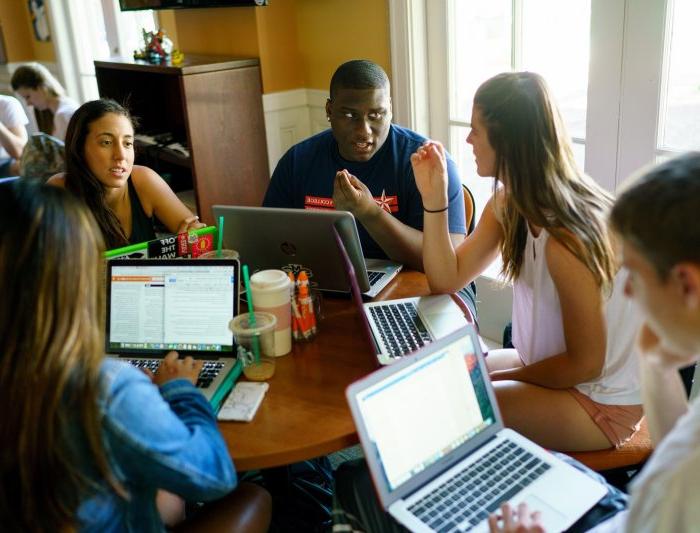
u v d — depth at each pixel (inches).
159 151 148.8
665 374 44.3
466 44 106.1
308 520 72.9
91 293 38.2
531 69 97.1
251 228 68.9
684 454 31.6
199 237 68.7
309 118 142.4
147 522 43.1
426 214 69.2
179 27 159.6
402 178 83.5
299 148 89.9
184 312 59.9
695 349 33.3
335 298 71.4
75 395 37.0
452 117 112.2
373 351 56.9
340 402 52.9
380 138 82.0
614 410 59.0
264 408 52.7
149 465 39.9
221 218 67.1
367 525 49.4
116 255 64.0
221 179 135.6
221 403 53.6
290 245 68.2
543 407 59.0
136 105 161.3
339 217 63.5
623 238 33.8
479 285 111.3
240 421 51.1
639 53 80.4
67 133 78.4
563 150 57.4
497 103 58.5
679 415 45.2
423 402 48.5
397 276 76.2
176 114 161.9
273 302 58.1
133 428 39.1
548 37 93.5
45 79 157.4
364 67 78.8
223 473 43.7
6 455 36.7
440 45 109.3
